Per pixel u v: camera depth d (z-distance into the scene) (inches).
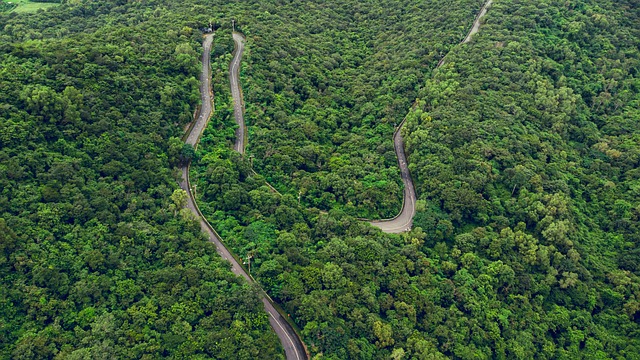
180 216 7037.4
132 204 6801.2
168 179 7519.7
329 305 6131.9
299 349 5920.3
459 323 6501.0
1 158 6205.7
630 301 7440.9
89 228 6245.1
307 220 7667.3
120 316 5615.2
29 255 5644.7
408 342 6008.9
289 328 6131.9
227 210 7470.5
